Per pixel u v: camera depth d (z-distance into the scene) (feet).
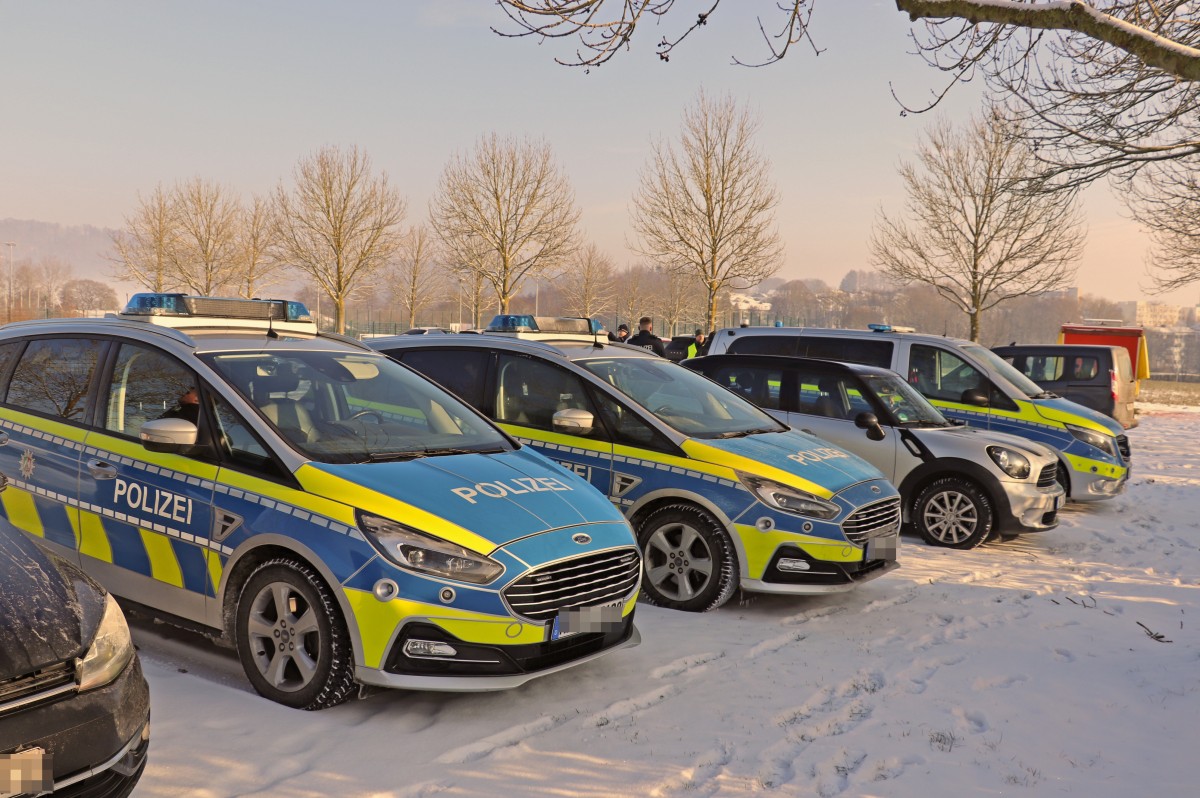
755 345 36.40
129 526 14.98
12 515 16.43
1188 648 18.03
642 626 18.25
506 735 12.91
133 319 16.48
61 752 8.50
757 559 18.74
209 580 14.10
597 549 14.01
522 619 13.05
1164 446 55.67
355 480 13.56
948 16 14.25
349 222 120.57
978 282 85.35
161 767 11.41
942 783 12.03
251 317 17.67
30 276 540.11
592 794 11.39
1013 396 33.19
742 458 19.29
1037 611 20.67
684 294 210.18
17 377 17.13
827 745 13.10
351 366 17.06
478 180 103.76
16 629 8.64
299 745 12.22
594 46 14.87
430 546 12.85
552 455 20.86
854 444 28.14
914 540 28.25
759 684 15.39
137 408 15.48
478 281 152.87
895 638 18.37
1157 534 30.35
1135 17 18.48
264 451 14.12
